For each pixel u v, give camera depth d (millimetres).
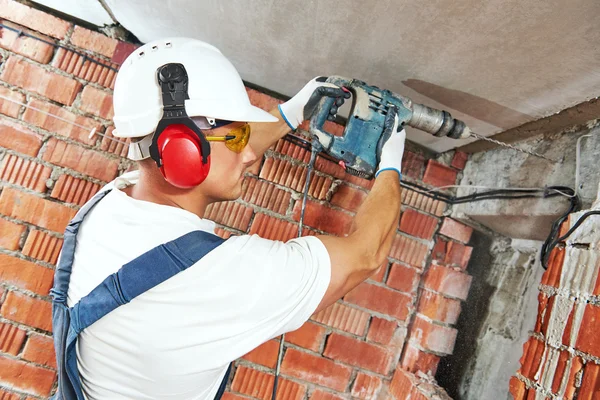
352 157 1048
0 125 1519
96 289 678
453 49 902
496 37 811
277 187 1623
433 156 1686
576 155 1064
